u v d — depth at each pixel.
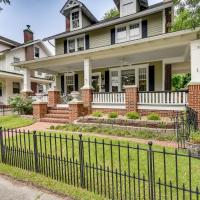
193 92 8.45
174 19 13.43
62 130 8.90
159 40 9.44
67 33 16.97
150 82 13.73
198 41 8.44
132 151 5.39
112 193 3.05
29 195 3.32
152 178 2.89
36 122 11.41
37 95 13.77
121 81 14.91
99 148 5.76
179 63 14.51
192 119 7.00
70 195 3.21
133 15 13.95
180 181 3.65
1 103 19.92
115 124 8.69
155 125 7.84
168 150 5.43
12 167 4.42
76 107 10.53
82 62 12.87
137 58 12.62
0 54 21.41
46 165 3.95
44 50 26.98
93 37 16.23
